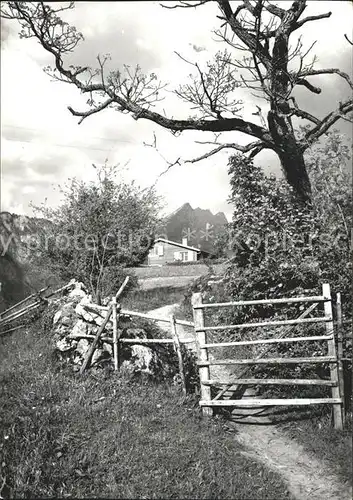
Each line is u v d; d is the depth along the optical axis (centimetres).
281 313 1005
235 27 1129
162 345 999
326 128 1173
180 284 2402
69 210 1572
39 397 739
